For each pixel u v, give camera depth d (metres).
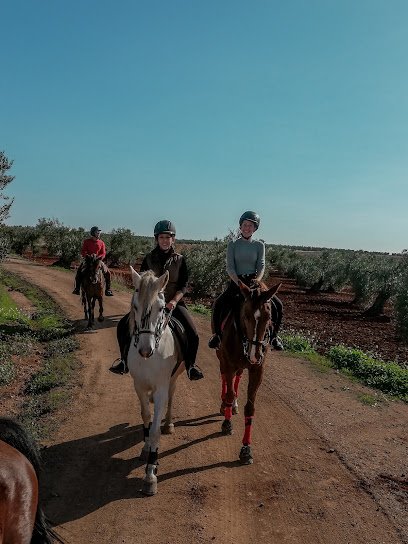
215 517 4.95
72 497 5.20
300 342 13.32
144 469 5.87
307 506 5.29
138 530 4.66
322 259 43.50
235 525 4.86
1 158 12.48
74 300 19.06
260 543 4.60
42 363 10.44
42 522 3.18
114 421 7.36
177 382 9.41
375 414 8.41
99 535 4.56
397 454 6.81
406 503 5.48
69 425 7.14
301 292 31.44
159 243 6.13
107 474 5.73
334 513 5.18
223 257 24.19
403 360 13.62
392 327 19.45
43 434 6.74
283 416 7.93
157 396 5.49
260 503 5.28
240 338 6.20
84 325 14.44
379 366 10.98
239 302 6.24
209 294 25.33
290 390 9.33
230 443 6.74
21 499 2.88
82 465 5.92
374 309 22.75
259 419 7.71
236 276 6.57
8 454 2.97
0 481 2.76
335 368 11.47
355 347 14.77
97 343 12.30
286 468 6.12
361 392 9.64
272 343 7.03
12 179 12.64
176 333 6.03
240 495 5.41
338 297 29.61
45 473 5.67
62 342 12.07
